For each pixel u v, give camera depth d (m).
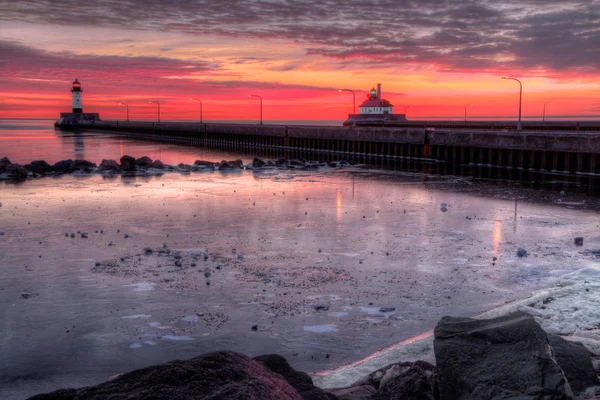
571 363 5.86
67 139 101.31
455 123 86.19
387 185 30.66
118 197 24.78
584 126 62.44
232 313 9.72
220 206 22.23
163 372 4.01
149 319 9.43
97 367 7.66
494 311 8.98
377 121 102.25
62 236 16.30
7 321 9.34
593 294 9.88
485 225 18.38
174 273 12.23
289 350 8.15
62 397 4.06
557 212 21.23
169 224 18.27
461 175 37.31
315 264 13.13
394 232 17.09
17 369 7.58
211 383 3.91
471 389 4.86
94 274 12.16
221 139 93.56
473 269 12.80
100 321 9.34
